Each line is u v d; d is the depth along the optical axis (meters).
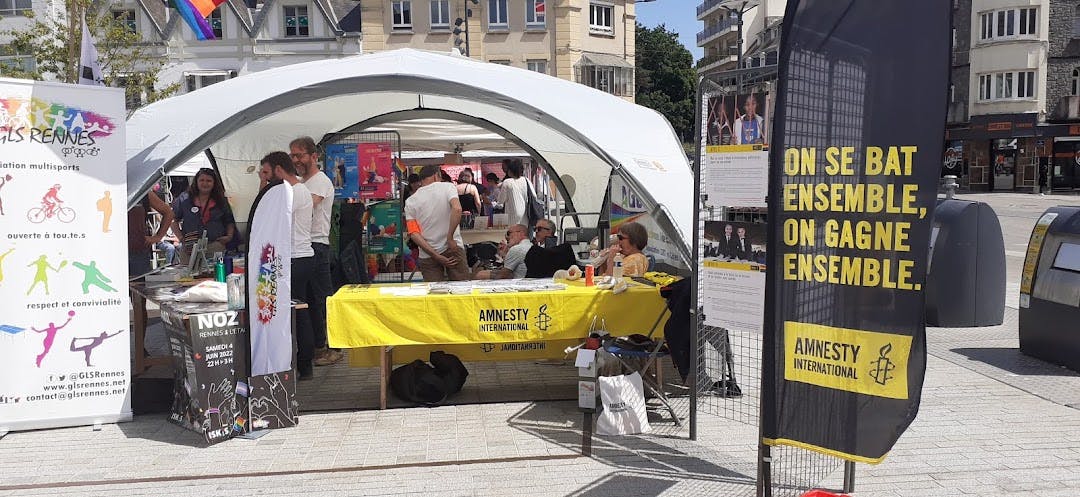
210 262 7.67
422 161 19.88
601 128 7.44
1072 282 7.07
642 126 8.21
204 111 7.21
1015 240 20.17
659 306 6.25
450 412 6.15
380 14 40.81
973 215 8.98
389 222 10.16
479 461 5.07
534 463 5.03
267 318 5.66
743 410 6.04
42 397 5.73
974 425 5.65
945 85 3.51
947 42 3.50
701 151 5.21
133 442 5.49
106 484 4.75
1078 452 5.12
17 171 5.59
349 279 8.95
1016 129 46.50
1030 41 45.88
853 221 3.74
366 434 5.63
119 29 21.69
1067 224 7.32
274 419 5.73
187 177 13.58
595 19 44.56
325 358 7.76
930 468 4.87
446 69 7.70
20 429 5.70
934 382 6.77
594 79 43.44
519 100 7.20
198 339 5.41
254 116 6.91
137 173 6.39
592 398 5.89
